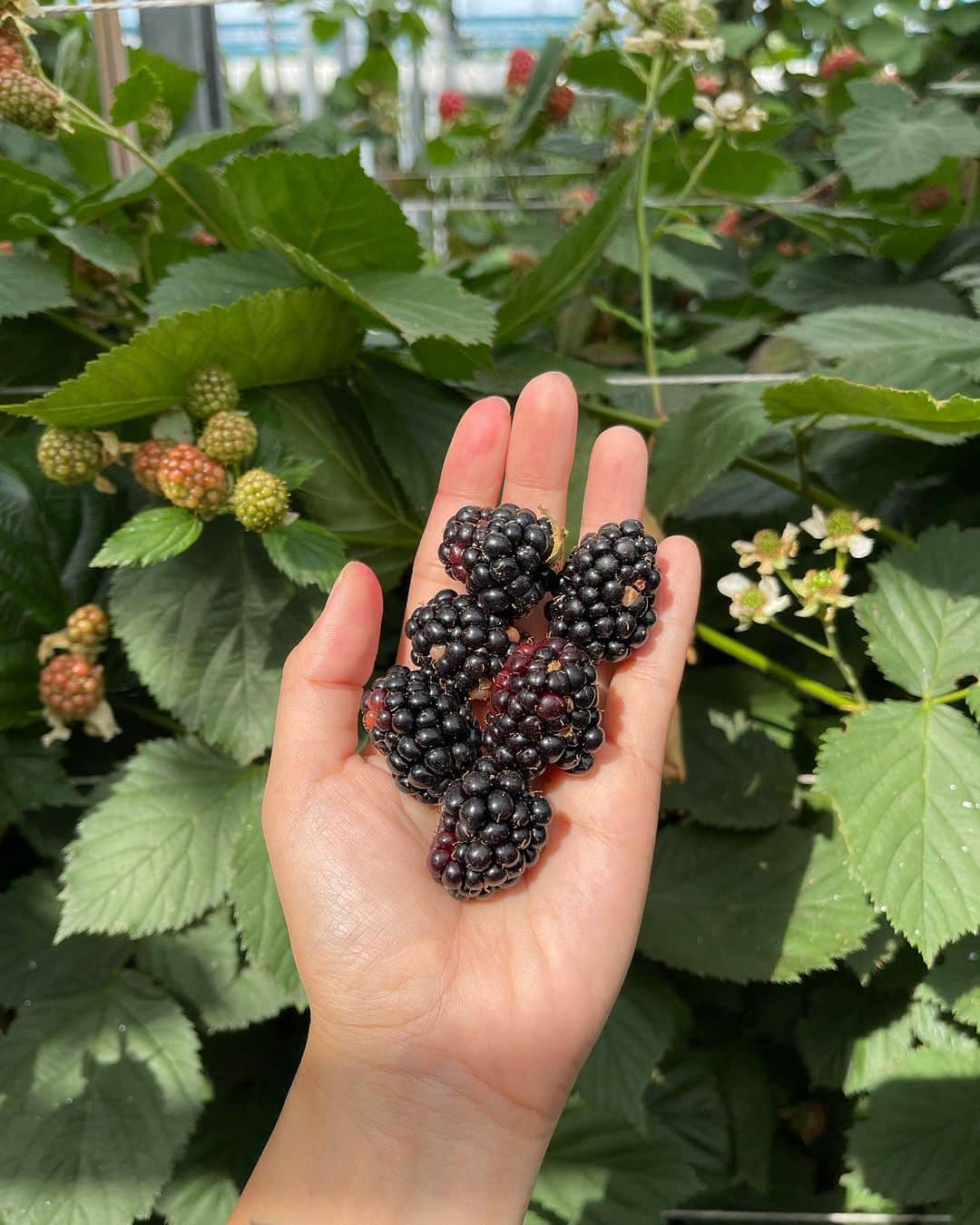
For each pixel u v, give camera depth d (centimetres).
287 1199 18
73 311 28
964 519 29
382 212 26
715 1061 31
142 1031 24
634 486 24
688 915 26
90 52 32
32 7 25
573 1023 19
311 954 20
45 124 24
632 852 21
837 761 23
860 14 52
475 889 20
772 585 25
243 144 27
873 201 37
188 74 31
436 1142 19
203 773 26
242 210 26
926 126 33
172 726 27
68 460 23
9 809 25
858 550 24
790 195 47
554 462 24
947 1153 25
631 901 21
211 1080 27
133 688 27
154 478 24
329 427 27
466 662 21
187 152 25
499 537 21
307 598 25
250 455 24
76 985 25
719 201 41
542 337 39
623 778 22
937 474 30
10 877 28
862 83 35
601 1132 28
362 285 26
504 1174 19
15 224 26
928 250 36
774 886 26
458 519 22
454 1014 19
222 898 25
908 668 24
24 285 24
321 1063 19
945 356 26
